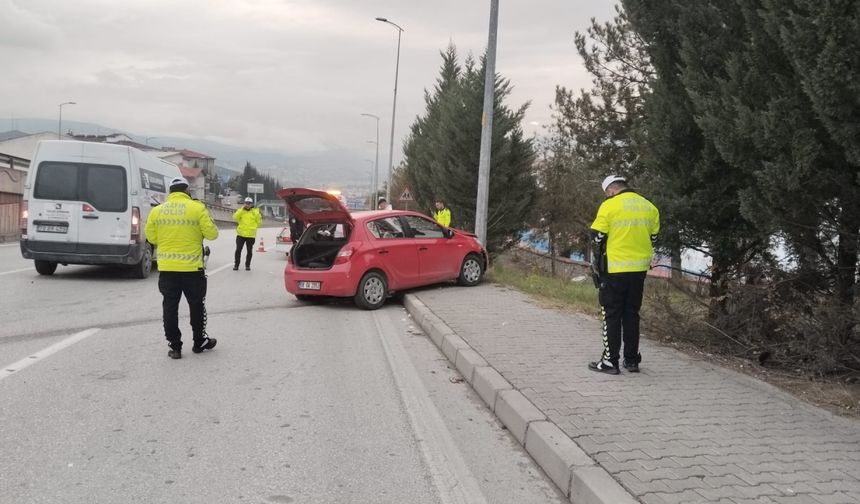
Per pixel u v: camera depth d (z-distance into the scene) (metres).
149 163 12.91
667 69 6.91
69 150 11.70
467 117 16.70
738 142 5.51
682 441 3.97
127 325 7.94
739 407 4.68
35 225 11.64
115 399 5.04
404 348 7.25
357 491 3.58
